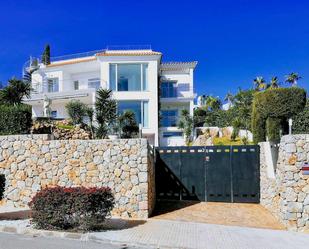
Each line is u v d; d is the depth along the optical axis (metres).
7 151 13.45
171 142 32.72
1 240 8.21
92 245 7.93
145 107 30.31
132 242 8.14
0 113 15.54
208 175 14.55
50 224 9.15
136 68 30.62
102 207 9.30
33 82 35.78
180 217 11.51
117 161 12.07
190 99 34.03
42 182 12.78
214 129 36.38
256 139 15.45
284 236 9.17
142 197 11.58
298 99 14.09
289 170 10.33
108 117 23.59
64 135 19.89
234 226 10.27
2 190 11.73
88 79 34.97
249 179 14.24
